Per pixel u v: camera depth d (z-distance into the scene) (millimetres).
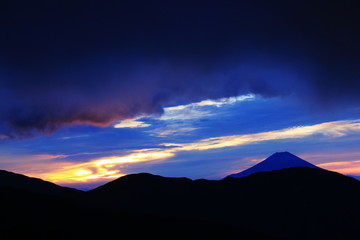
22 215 51875
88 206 61844
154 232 55594
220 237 58062
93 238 49750
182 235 56469
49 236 47062
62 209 57406
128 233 53562
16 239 44125
